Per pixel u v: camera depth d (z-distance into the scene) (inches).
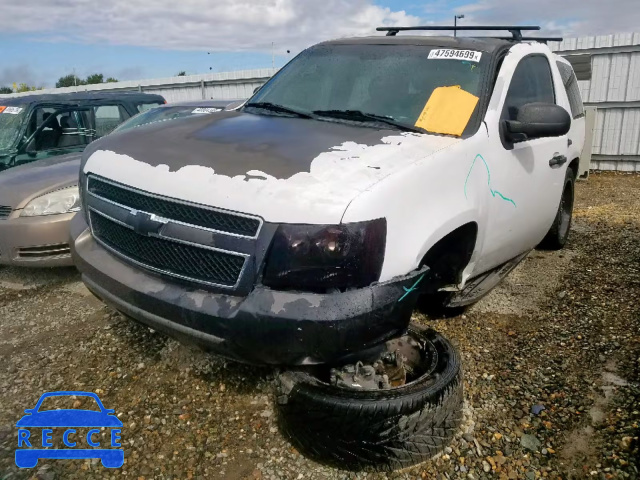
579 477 90.9
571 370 122.0
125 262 103.8
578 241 226.1
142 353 129.3
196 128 120.3
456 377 95.1
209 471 91.6
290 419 91.0
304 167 91.0
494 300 160.9
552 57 169.0
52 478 89.4
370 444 86.8
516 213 133.3
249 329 83.7
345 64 140.2
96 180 110.9
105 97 276.4
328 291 83.9
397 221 89.0
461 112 116.1
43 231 169.0
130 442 98.4
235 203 85.8
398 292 87.5
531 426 103.0
